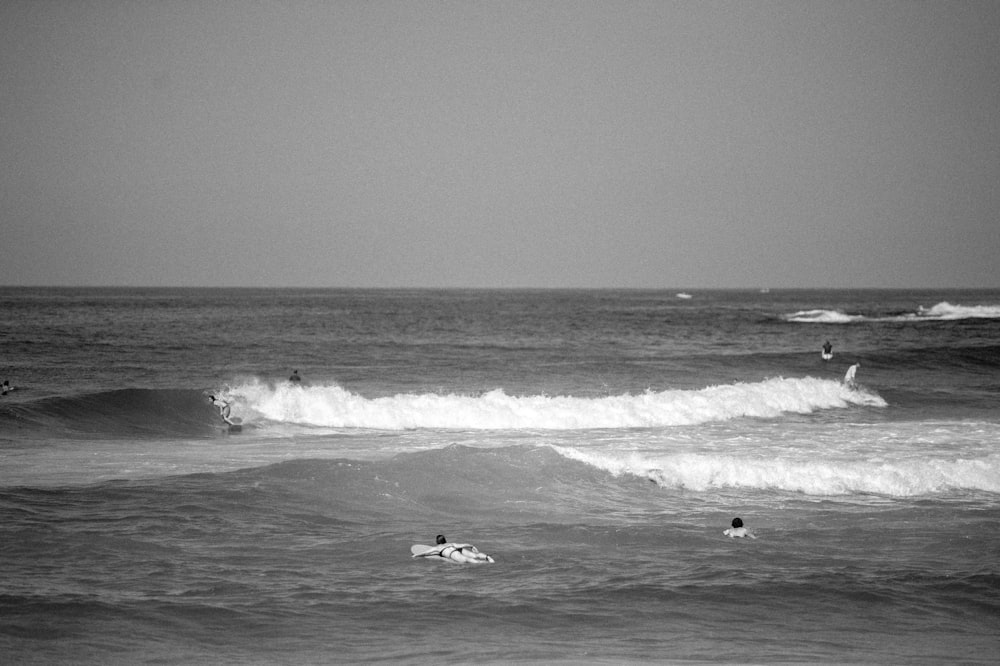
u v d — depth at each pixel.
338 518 60.34
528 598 46.12
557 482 72.25
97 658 36.16
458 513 63.59
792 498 70.62
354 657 37.66
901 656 39.91
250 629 40.38
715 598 47.06
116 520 56.41
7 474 70.56
